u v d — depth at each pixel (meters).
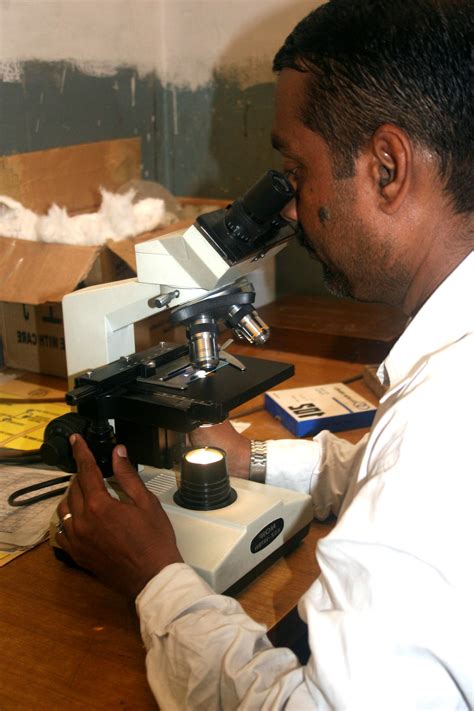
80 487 0.99
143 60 2.31
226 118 2.39
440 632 0.66
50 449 1.06
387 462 0.71
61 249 1.63
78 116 2.08
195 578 0.88
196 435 1.24
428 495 0.68
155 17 2.34
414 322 0.83
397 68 0.75
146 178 2.39
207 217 0.95
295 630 1.01
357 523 0.70
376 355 1.90
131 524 0.93
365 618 0.67
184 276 0.99
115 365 1.12
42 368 1.83
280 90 0.85
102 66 2.14
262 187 0.90
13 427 1.54
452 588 0.66
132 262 1.63
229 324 1.04
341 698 0.66
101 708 0.83
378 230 0.81
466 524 0.67
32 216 1.74
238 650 0.79
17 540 1.13
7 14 1.80
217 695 0.79
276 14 2.23
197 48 2.36
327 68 0.79
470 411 0.70
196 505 1.07
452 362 0.73
